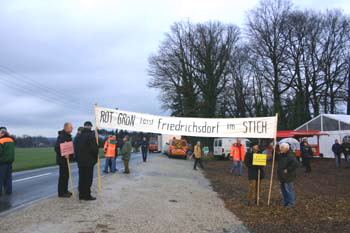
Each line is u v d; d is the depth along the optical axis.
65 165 9.67
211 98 48.75
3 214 7.66
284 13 47.72
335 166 24.98
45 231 6.25
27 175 17.11
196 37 49.44
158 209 8.64
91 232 6.27
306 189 13.09
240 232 6.78
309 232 6.77
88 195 9.34
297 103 46.59
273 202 10.33
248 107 55.94
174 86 50.44
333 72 48.00
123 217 7.56
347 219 7.84
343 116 34.56
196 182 15.41
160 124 12.21
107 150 17.94
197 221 7.57
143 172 18.94
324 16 47.91
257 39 48.69
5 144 10.47
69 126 9.60
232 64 50.31
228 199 10.85
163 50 50.81
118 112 12.09
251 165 10.02
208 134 11.89
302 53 48.22
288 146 9.62
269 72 48.09
